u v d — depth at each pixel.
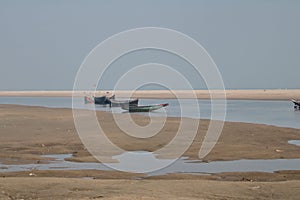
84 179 41.25
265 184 39.16
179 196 34.25
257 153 61.62
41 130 86.19
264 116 128.50
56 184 37.50
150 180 41.53
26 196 33.59
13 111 137.25
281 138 77.00
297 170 49.72
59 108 158.25
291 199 34.59
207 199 33.78
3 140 72.50
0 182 37.88
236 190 36.88
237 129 89.56
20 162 54.62
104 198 32.62
